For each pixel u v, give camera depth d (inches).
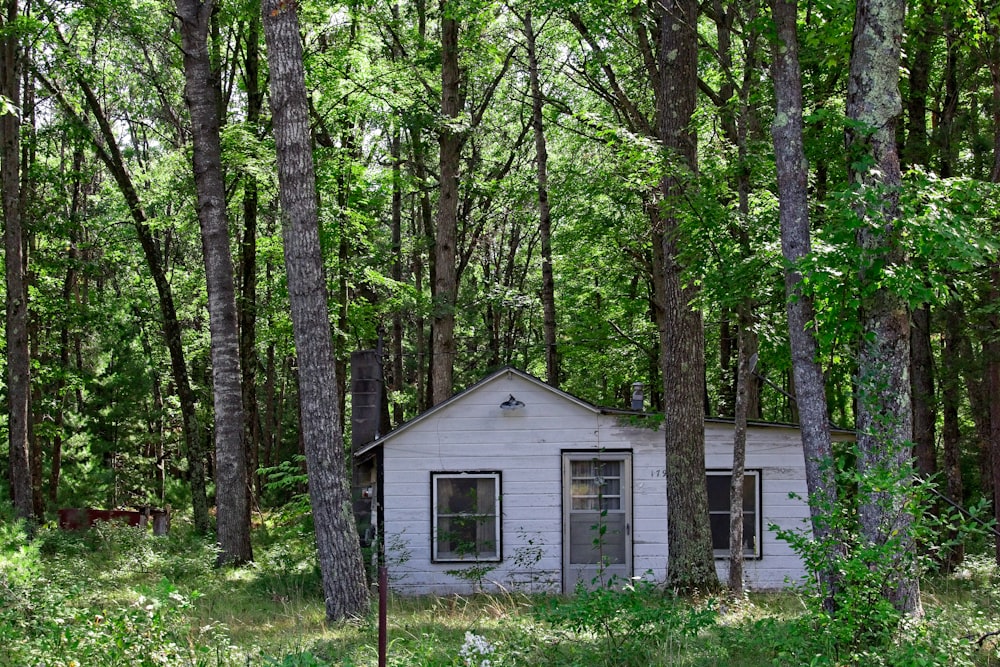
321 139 1044.5
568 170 960.9
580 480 698.8
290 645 397.1
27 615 387.5
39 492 998.4
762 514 681.6
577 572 690.8
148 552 727.7
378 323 1066.7
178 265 1536.7
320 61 901.2
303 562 771.4
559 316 1396.4
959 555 708.7
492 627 438.3
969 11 550.0
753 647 343.0
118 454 1261.1
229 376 784.3
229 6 819.4
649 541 688.4
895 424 359.3
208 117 786.2
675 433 554.6
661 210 526.6
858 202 369.7
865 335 379.2
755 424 679.7
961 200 373.4
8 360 792.3
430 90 989.8
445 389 944.9
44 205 863.7
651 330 1143.6
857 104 398.6
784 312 532.1
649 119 935.0
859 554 305.6
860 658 294.8
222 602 557.9
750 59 529.0
